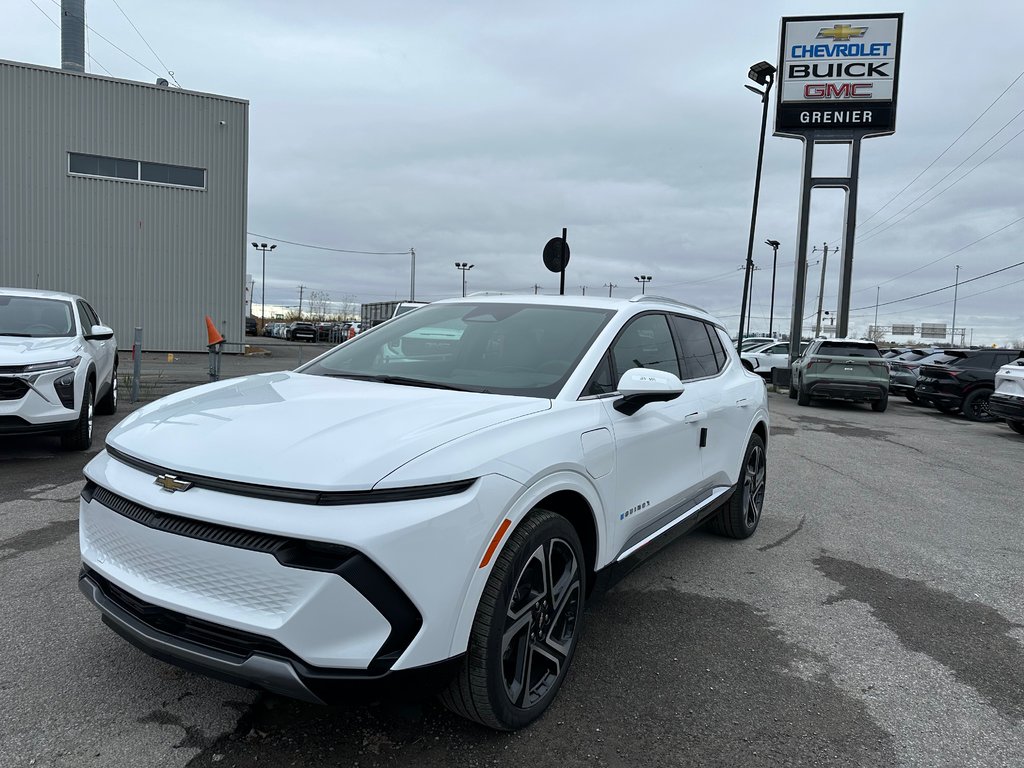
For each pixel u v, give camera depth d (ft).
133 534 7.75
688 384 13.75
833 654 11.21
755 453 17.60
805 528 18.76
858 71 75.66
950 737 8.95
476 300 13.43
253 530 6.97
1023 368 39.52
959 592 14.24
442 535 7.18
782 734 8.89
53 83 79.10
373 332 13.42
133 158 82.69
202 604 7.22
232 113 86.99
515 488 7.95
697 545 16.88
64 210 80.53
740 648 11.30
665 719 9.12
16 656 9.98
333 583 6.77
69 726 8.39
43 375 21.31
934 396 52.06
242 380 11.57
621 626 12.00
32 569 13.29
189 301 86.69
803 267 77.00
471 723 8.79
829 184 77.41
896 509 21.34
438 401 9.23
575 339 11.21
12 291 26.43
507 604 7.93
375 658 6.93
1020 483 26.20
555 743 8.48
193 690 9.26
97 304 82.53
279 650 6.92
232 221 87.97
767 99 71.15
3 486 19.38
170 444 8.06
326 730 8.50
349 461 7.24
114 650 10.22
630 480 10.68
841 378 53.57
